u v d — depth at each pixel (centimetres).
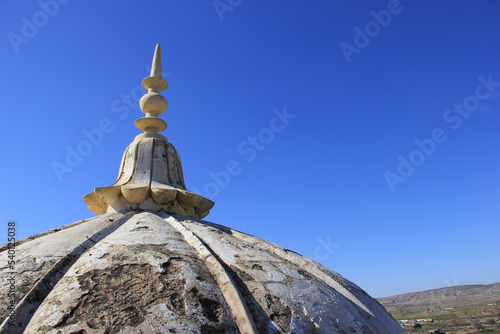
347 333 462
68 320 383
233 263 512
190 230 588
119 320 381
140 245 503
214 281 464
